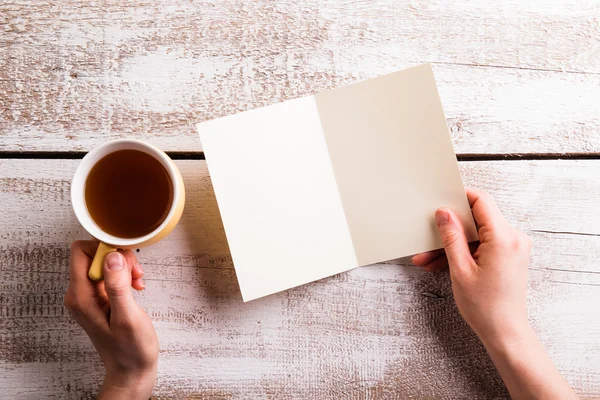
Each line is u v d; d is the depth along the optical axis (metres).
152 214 0.61
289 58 0.73
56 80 0.72
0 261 0.71
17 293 0.71
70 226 0.72
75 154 0.72
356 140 0.68
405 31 0.74
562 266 0.75
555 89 0.75
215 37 0.73
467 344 0.74
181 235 0.72
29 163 0.71
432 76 0.66
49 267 0.71
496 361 0.68
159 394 0.72
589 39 0.76
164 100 0.72
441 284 0.74
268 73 0.73
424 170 0.68
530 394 0.65
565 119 0.75
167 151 0.72
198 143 0.72
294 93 0.73
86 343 0.72
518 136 0.75
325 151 0.68
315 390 0.73
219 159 0.67
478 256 0.67
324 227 0.68
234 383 0.72
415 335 0.74
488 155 0.75
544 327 0.74
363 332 0.73
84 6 0.72
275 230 0.67
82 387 0.71
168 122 0.72
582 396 0.74
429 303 0.74
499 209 0.74
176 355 0.72
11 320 0.71
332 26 0.74
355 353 0.73
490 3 0.75
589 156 0.75
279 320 0.73
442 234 0.67
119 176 0.61
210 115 0.73
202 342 0.72
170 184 0.61
